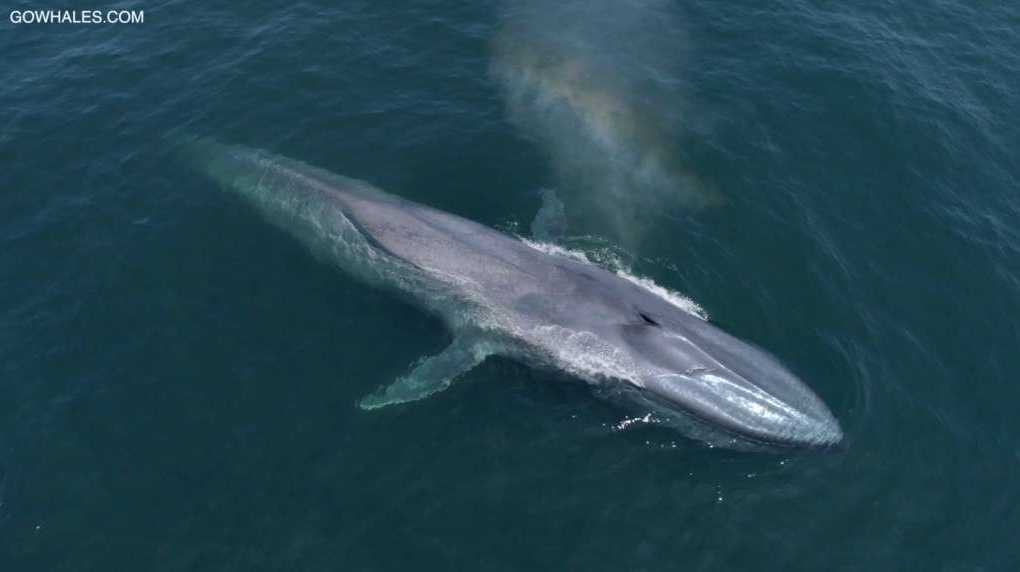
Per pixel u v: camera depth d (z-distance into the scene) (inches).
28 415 1034.1
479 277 1089.4
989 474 1001.5
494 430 1023.6
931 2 1739.7
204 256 1210.6
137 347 1104.8
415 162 1346.0
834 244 1245.7
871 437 1022.4
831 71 1537.9
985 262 1235.9
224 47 1557.6
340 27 1594.5
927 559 932.0
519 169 1337.4
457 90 1471.5
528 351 1060.5
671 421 1005.2
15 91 1476.4
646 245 1227.9
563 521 950.4
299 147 1370.6
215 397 1055.6
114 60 1536.7
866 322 1146.0
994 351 1126.4
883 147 1407.5
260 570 910.4
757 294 1173.7
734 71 1531.7
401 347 1109.1
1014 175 1384.1
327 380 1072.8
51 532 937.5
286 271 1191.6
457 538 935.7
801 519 956.0
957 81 1552.7
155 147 1375.5
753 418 950.4
